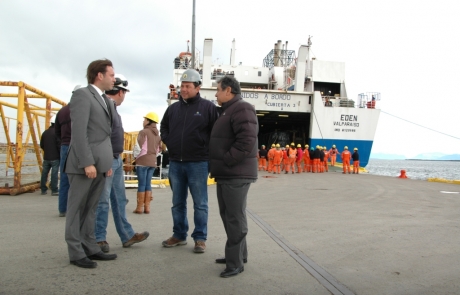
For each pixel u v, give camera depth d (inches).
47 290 112.1
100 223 157.8
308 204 319.6
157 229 206.2
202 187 163.5
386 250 167.9
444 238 193.6
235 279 127.2
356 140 1023.0
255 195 388.2
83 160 129.6
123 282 121.3
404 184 571.2
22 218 224.5
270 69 1268.5
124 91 171.0
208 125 165.0
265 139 1883.6
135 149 253.4
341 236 195.3
